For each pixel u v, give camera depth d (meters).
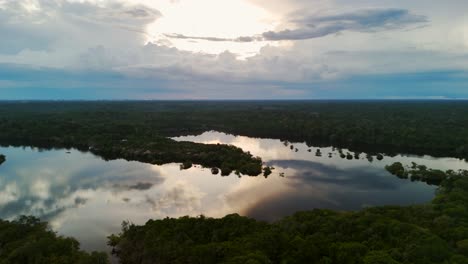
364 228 43.31
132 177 87.62
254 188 77.88
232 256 37.00
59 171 93.81
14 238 43.91
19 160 108.81
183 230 45.06
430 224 45.38
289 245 39.66
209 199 70.44
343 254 36.72
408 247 36.94
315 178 86.94
